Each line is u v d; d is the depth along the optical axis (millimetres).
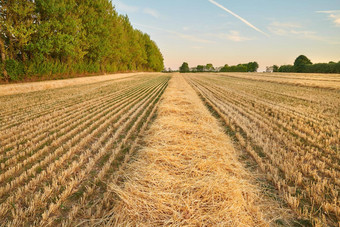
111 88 18297
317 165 3867
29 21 16156
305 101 11859
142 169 3238
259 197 2893
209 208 2449
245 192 2887
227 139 4871
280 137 5551
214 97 13336
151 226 2211
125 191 2713
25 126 6230
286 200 2900
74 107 9336
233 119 7570
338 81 25031
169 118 5934
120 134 5875
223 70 123062
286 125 6820
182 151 3773
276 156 4352
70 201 2869
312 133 5879
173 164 3359
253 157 4387
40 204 2736
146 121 7059
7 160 3902
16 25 15688
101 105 9992
